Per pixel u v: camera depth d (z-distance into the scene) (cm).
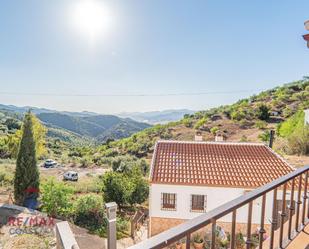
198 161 1311
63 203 1287
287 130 2447
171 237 133
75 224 1200
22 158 1506
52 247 874
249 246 213
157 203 1141
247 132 3278
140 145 3578
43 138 2694
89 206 1263
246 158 1357
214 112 4403
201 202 1134
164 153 1401
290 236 290
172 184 1122
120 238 1138
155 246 125
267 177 1165
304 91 4050
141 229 1259
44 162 3131
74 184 1984
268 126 3275
